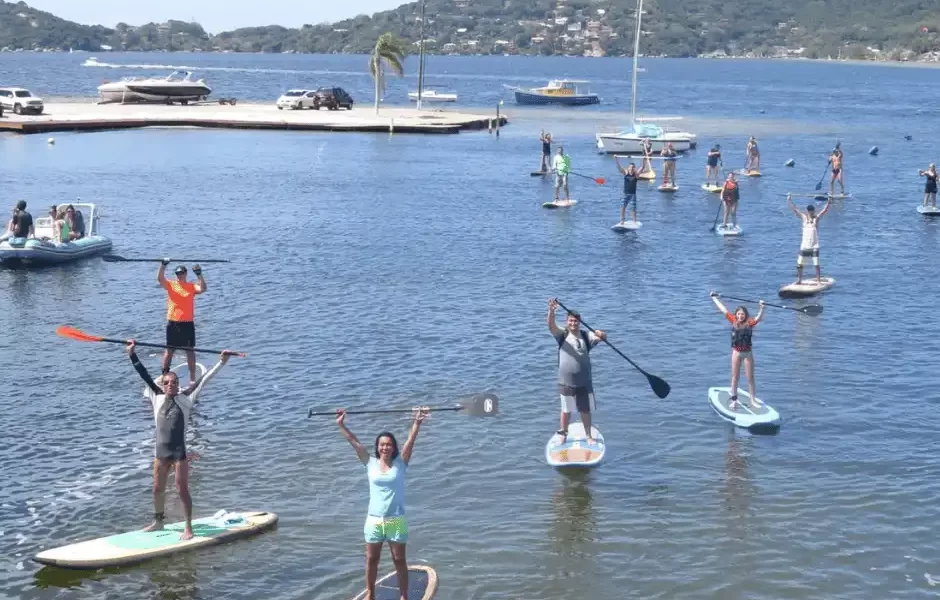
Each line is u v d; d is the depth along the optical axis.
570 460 16.83
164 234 36.72
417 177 53.84
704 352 23.11
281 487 15.98
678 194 48.88
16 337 23.72
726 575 13.53
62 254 31.33
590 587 13.26
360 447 12.78
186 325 20.11
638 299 27.95
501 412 19.17
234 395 19.89
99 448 17.33
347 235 37.00
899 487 16.12
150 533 14.21
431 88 170.38
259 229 38.00
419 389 20.34
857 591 13.16
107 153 62.06
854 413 19.36
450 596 13.02
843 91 184.62
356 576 13.41
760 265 32.66
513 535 14.56
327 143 70.88
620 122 93.94
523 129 85.12
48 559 13.41
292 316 25.73
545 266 32.12
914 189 50.97
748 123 96.56
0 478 16.09
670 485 16.20
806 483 16.28
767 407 19.11
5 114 80.19
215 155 62.31
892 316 26.50
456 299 27.69
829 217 42.38
